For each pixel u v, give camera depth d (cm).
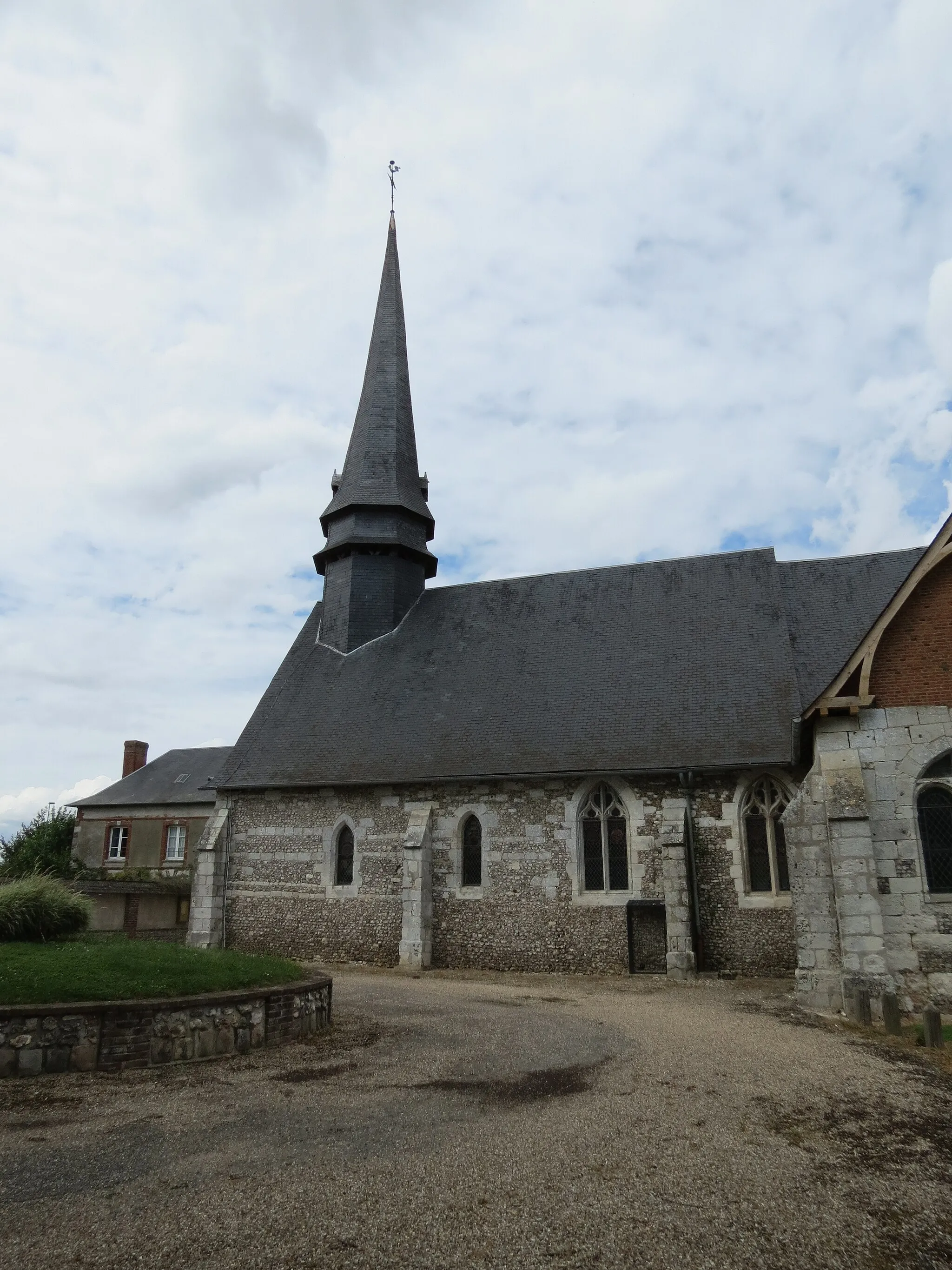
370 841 1991
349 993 1437
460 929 1858
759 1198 518
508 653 2214
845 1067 845
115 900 2398
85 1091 738
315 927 1994
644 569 2322
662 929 1727
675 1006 1283
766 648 1958
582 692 2017
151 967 935
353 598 2461
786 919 1656
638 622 2159
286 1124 655
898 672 1241
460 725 2045
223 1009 897
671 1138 625
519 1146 605
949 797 1198
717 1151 597
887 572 2034
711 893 1706
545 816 1855
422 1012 1220
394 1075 818
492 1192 522
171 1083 772
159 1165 563
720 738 1783
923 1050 930
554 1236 464
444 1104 717
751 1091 757
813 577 2098
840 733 1249
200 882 2066
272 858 2078
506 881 1850
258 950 2023
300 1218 483
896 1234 472
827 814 1220
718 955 1677
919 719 1220
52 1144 602
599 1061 882
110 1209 492
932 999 1141
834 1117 682
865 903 1173
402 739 2064
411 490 2614
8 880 1213
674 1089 768
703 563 2262
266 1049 927
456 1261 436
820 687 1822
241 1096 734
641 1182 540
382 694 2227
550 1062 877
